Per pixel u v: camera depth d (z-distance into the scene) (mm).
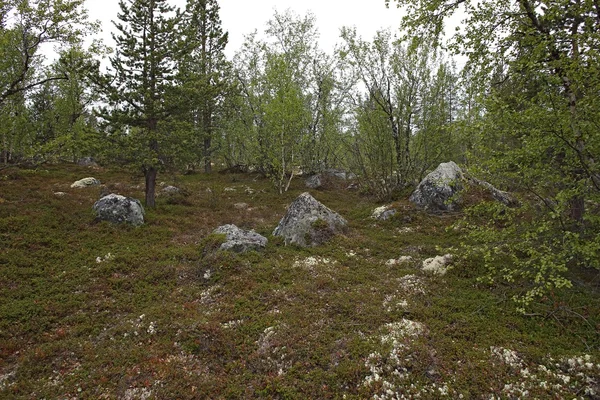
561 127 7012
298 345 7863
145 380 7039
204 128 30875
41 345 8273
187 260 13281
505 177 8570
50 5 14758
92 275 11727
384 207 19516
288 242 15047
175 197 22875
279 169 27062
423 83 21297
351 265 12695
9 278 11023
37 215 16109
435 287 10484
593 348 7117
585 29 8148
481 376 6547
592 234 7781
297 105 25781
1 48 15461
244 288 10859
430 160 21938
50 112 32688
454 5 10414
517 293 9406
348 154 26484
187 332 8508
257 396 6652
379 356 7223
